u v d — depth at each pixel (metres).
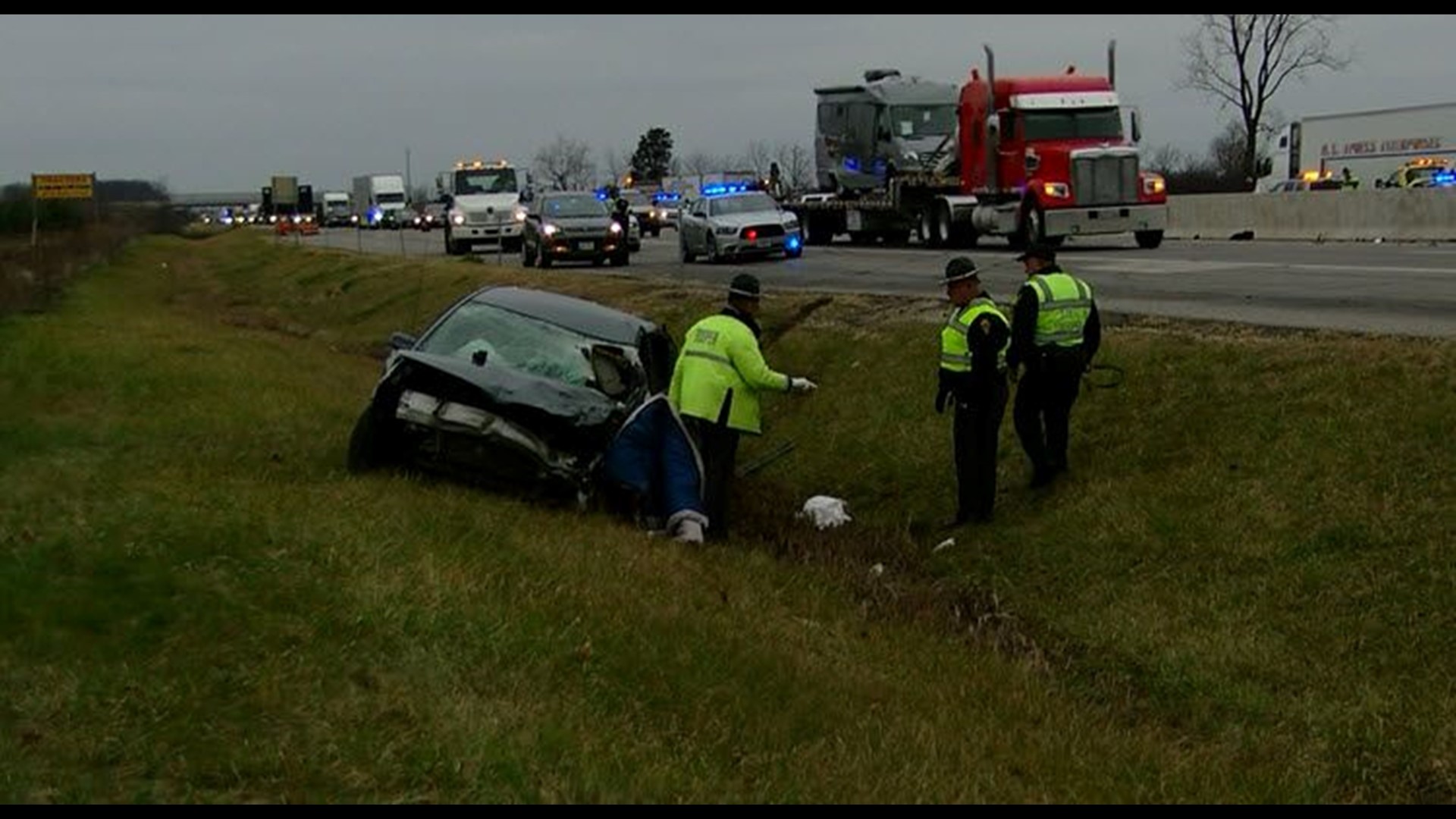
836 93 37.59
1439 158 50.06
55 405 13.28
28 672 5.61
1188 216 35.81
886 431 13.12
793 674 6.89
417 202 75.06
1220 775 6.37
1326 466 9.23
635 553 8.87
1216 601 8.34
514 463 10.06
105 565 7.04
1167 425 10.79
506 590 7.30
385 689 5.73
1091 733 6.83
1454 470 8.62
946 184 31.52
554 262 31.52
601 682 6.23
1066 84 28.05
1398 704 6.84
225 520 8.04
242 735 5.19
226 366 16.41
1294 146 58.28
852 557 10.32
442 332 11.22
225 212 123.62
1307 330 12.28
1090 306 10.57
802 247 33.12
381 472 10.30
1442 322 12.69
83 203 54.03
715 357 10.31
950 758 6.03
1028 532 10.09
